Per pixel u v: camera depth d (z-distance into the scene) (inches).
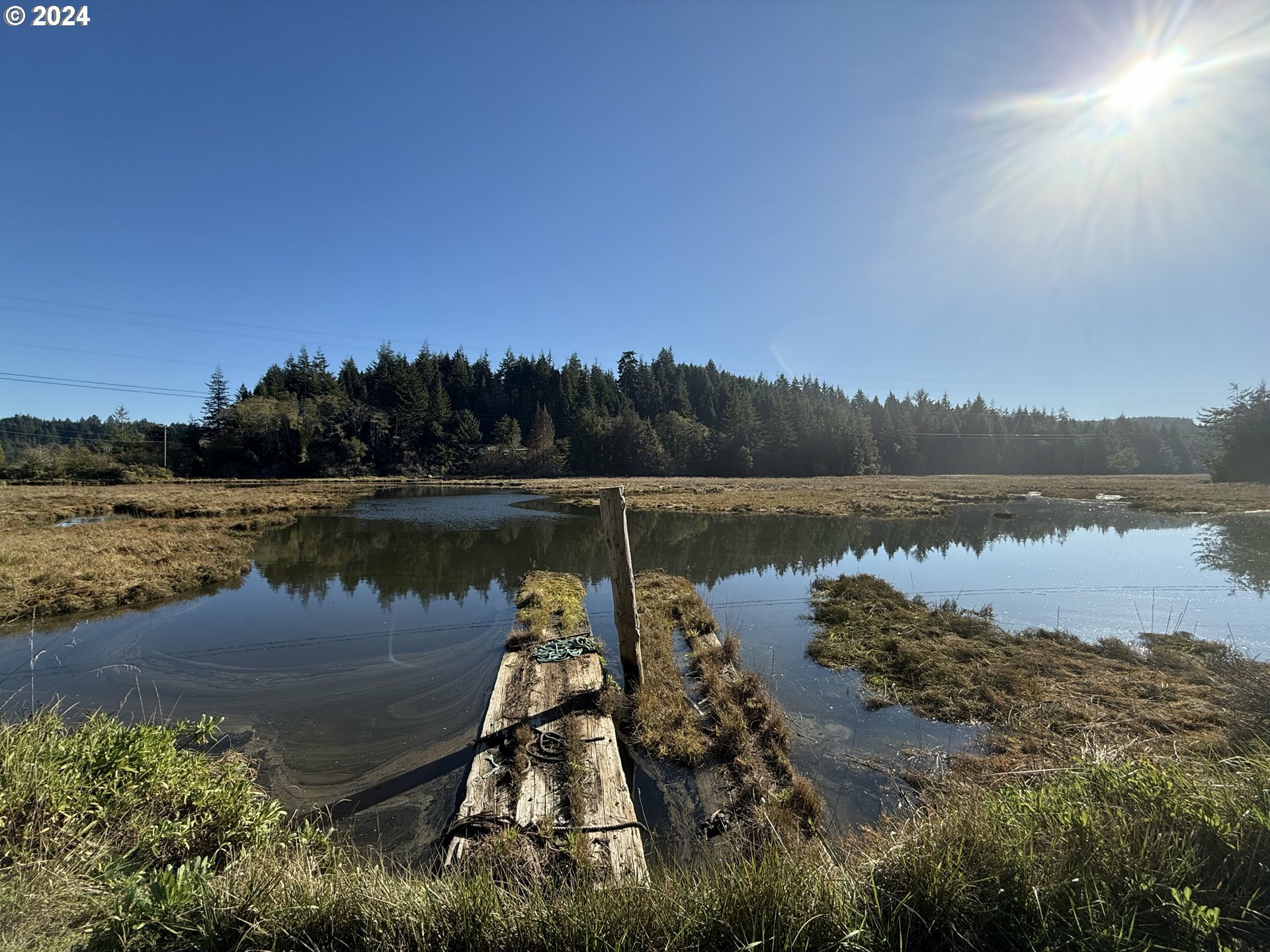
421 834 179.2
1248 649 344.8
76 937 91.9
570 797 181.8
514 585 518.3
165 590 470.9
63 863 111.6
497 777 196.7
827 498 1323.8
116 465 1920.5
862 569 595.8
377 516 1051.9
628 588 265.9
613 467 2711.6
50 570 466.9
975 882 99.7
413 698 282.0
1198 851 103.0
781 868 109.1
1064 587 509.4
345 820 186.9
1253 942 85.1
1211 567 596.7
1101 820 113.3
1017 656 319.9
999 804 131.0
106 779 143.3
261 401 2443.4
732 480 2294.5
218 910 96.8
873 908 100.4
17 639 361.4
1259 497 1237.1
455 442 2765.7
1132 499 1317.7
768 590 503.5
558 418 3115.2
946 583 528.7
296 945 94.6
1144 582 528.1
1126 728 230.5
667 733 231.5
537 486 1881.2
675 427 2913.4
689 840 174.4
